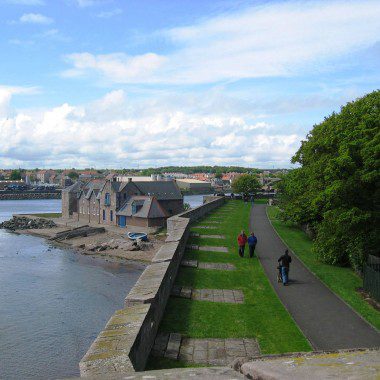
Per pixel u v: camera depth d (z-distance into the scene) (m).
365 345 13.59
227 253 27.92
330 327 15.22
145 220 79.75
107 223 89.69
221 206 67.62
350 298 18.73
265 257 27.17
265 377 4.27
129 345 8.59
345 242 24.66
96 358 7.93
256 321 15.70
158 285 14.38
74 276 45.81
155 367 11.54
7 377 21.30
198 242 31.34
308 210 32.44
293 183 36.06
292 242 33.28
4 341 26.20
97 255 60.19
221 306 17.25
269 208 64.06
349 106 27.25
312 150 32.78
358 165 22.36
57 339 26.66
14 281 43.28
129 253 60.38
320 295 19.23
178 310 16.45
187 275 21.73
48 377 21.34
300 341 13.92
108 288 40.31
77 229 84.69
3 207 184.00
